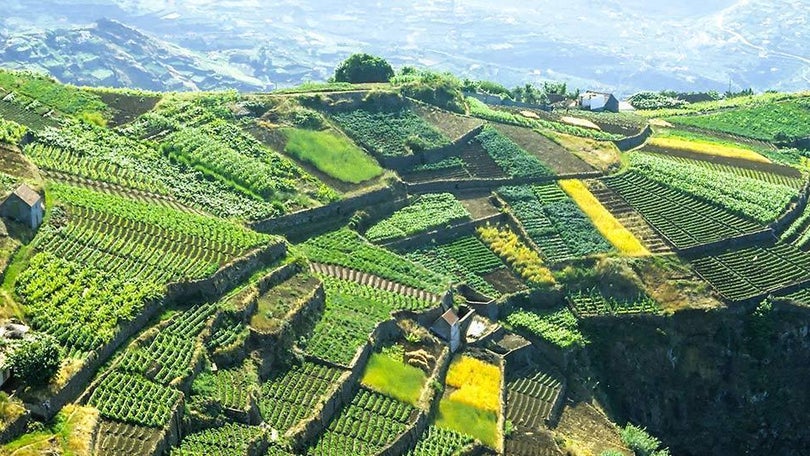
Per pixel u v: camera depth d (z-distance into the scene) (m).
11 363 79.69
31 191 106.25
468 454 97.94
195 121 150.50
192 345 93.88
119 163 130.75
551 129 181.62
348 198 139.38
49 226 106.12
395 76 191.38
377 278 123.50
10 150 122.69
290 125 155.88
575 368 120.88
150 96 157.75
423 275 126.06
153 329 94.69
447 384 109.06
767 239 146.25
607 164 164.75
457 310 122.69
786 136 197.12
